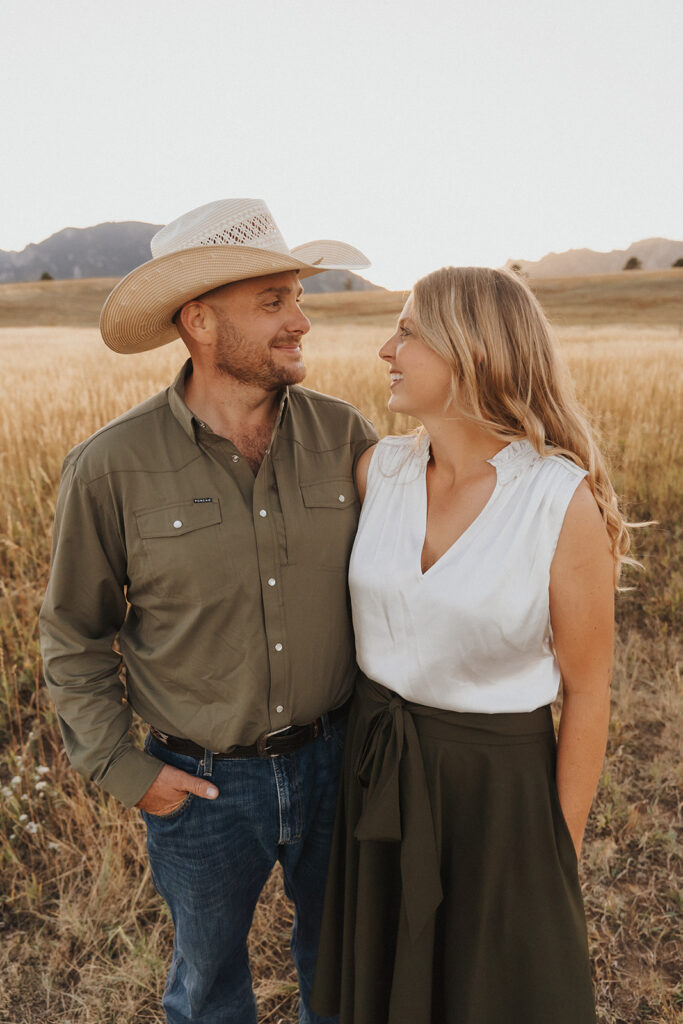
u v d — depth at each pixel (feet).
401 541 4.89
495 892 4.69
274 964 7.09
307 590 5.02
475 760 4.70
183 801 5.08
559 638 4.63
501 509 4.58
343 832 5.37
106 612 5.33
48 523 14.83
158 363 34.60
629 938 7.13
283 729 5.08
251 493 4.91
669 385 25.57
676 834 8.31
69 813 8.51
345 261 6.28
